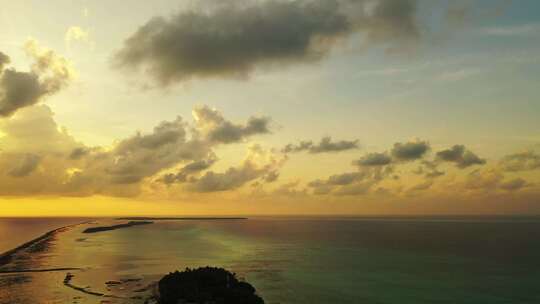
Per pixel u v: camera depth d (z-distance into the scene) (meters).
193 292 97.31
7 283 125.56
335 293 110.94
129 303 98.12
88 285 120.56
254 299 93.88
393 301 103.50
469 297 108.19
